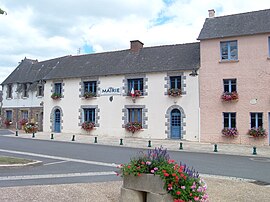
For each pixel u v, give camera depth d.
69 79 24.14
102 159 11.74
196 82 19.28
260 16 18.97
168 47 22.58
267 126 17.33
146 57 22.33
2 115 32.25
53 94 24.69
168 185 4.82
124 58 23.34
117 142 18.22
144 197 5.26
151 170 5.08
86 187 6.62
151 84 20.66
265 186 7.54
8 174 8.08
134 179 5.26
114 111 21.84
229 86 18.58
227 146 16.89
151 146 16.56
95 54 25.84
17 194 5.71
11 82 31.36
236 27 18.91
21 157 11.57
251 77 17.92
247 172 9.57
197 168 10.15
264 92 17.53
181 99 19.59
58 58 29.55
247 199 6.24
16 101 30.72
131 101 21.25
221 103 18.53
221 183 7.59
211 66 18.97
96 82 22.98
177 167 5.09
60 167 9.68
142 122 20.75
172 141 18.88
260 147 16.70
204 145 17.20
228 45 18.88
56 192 6.02
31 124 25.89
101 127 22.28
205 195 5.04
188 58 20.41
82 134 22.95
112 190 6.55
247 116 17.84
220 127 18.44
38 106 28.20
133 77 21.28
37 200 5.45
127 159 11.77
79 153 13.41
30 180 7.35
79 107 23.39
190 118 19.23
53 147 15.51
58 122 24.70
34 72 30.44
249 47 18.11
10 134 23.55
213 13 21.08
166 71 20.17
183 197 4.75
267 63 17.58
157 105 20.31
